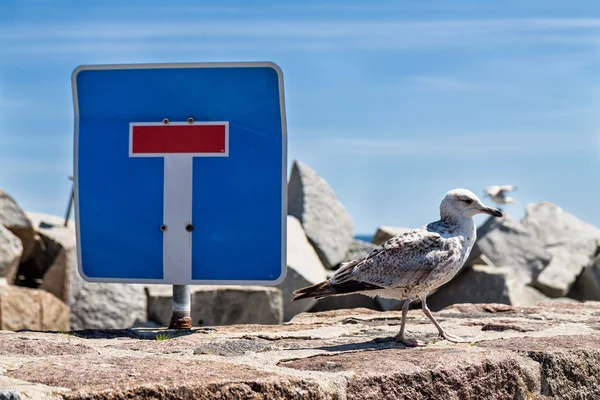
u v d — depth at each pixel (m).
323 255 18.73
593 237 21.64
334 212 19.47
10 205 17.14
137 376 4.62
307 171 19.69
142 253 7.70
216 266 7.62
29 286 17.11
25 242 17.17
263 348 6.12
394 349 6.09
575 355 6.13
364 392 4.96
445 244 6.47
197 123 7.60
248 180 7.57
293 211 19.28
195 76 7.58
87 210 7.74
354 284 6.58
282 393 4.63
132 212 7.70
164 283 7.66
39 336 6.58
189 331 7.45
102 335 7.09
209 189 7.61
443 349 5.99
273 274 7.57
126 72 7.64
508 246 20.16
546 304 9.82
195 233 7.64
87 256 7.76
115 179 7.70
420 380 5.20
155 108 7.64
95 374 4.67
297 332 7.29
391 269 6.43
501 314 8.78
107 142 7.70
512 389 5.71
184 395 4.40
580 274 20.70
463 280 17.62
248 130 7.56
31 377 4.60
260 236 7.58
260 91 7.52
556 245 21.12
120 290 16.30
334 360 5.48
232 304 15.55
